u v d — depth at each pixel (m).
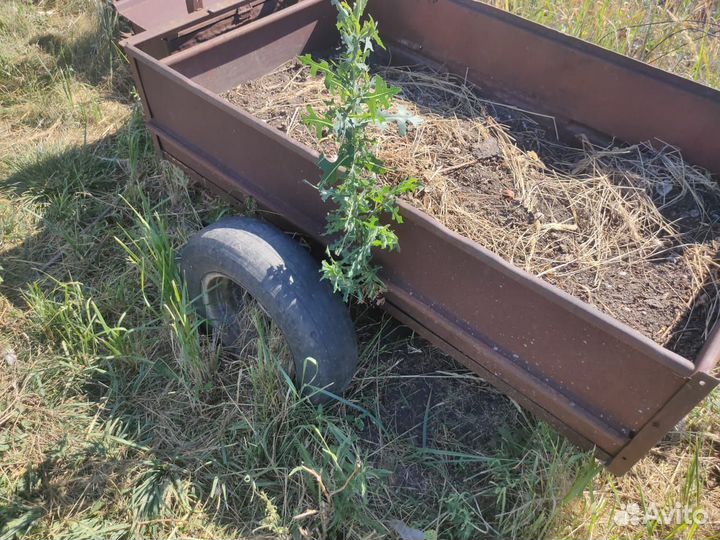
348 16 1.98
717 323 1.75
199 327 2.78
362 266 2.17
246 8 3.12
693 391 1.54
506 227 2.49
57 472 2.33
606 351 1.70
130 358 2.62
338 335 2.25
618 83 2.78
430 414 2.53
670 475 2.38
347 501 2.21
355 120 2.04
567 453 2.20
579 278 2.30
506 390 2.15
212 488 2.28
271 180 2.48
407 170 2.63
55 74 4.27
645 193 2.64
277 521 2.21
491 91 3.23
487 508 2.28
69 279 3.03
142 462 2.34
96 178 3.53
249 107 3.02
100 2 4.40
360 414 2.52
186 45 2.96
